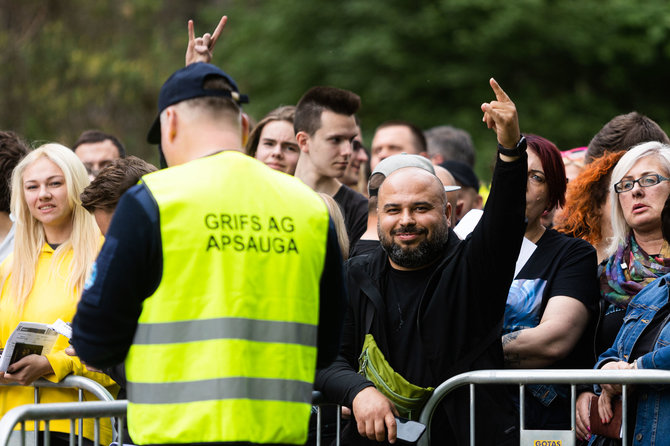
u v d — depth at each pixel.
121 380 8.29
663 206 8.99
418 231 8.39
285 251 6.46
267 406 6.29
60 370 9.15
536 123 36.44
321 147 12.05
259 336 6.34
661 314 8.37
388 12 38.53
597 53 37.53
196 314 6.23
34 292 9.66
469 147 16.08
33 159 9.86
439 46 37.72
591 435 8.54
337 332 6.92
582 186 10.41
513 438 8.09
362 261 8.83
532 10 37.06
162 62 35.09
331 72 38.84
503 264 8.06
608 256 9.52
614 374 7.84
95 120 33.50
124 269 6.12
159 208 6.21
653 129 10.77
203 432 6.12
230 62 42.56
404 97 37.09
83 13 35.56
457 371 8.20
